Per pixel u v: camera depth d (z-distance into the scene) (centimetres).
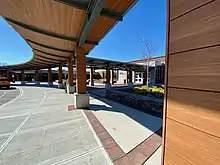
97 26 464
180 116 97
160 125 438
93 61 1534
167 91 110
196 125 85
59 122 466
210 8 76
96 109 648
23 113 577
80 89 678
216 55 73
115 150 290
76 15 396
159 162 249
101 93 1273
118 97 877
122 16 388
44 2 334
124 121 477
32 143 321
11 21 481
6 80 1772
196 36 85
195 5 85
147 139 341
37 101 852
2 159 260
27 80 3650
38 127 420
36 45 809
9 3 353
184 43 93
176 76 100
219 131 72
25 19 451
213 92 75
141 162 249
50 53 1019
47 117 521
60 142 326
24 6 362
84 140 336
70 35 568
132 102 741
